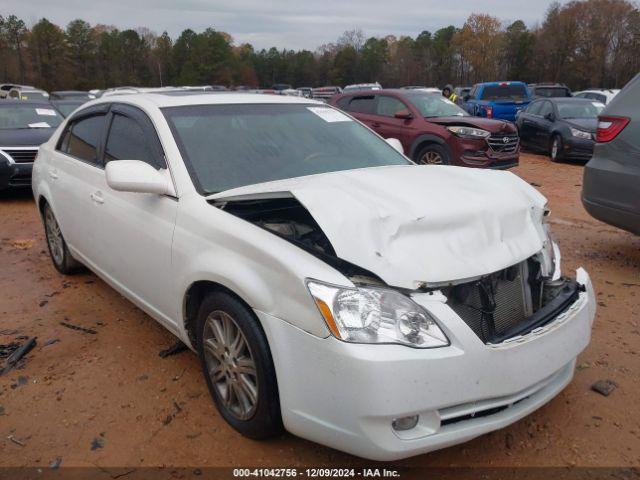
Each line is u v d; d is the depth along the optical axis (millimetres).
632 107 4887
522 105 18422
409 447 2240
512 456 2701
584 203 5363
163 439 2836
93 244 4113
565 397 3174
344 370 2219
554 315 2715
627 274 5152
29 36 86250
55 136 5016
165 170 3277
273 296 2467
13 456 2729
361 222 2420
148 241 3289
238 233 2699
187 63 96812
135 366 3545
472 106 19688
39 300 4652
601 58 73438
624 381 3326
